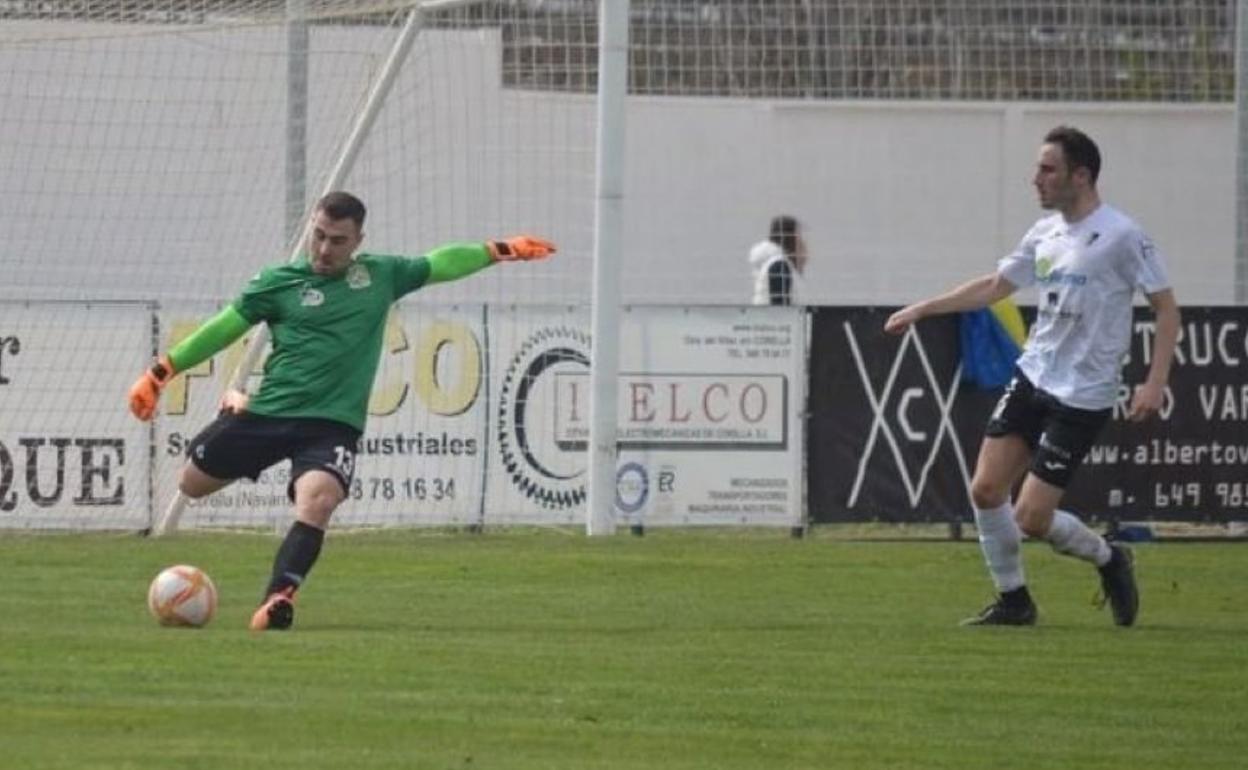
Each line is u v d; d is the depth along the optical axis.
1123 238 36.44
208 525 52.09
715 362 53.16
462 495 52.88
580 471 53.25
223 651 31.80
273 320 35.97
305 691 28.55
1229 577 46.56
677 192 75.00
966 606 40.28
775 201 75.56
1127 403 53.62
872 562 47.66
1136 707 29.23
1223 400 54.06
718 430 53.22
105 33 54.88
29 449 51.34
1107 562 37.56
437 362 52.69
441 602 39.50
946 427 53.41
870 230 76.00
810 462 53.41
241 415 35.78
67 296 60.78
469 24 64.19
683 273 75.19
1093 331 36.62
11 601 38.31
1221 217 76.00
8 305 51.16
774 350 53.22
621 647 33.59
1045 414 37.06
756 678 30.78
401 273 36.34
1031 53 75.00
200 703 27.39
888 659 32.91
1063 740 26.70
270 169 61.16
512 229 65.00
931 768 24.77
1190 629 37.47
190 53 60.59
